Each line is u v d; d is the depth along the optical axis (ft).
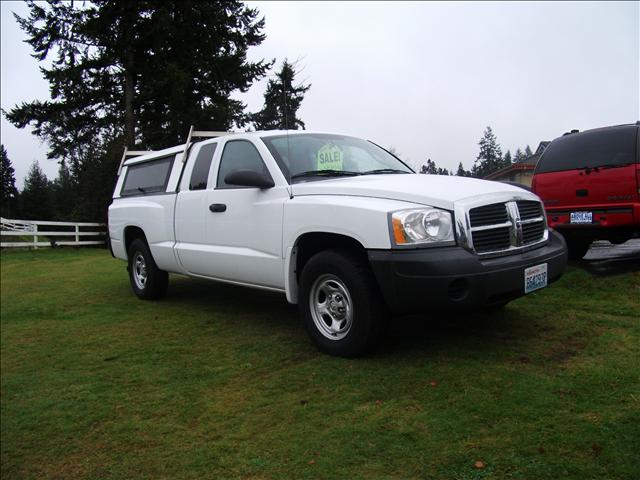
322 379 11.62
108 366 14.03
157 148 81.46
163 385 12.38
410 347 13.14
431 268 11.00
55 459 9.62
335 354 12.89
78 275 33.01
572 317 14.82
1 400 12.28
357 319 12.21
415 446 8.55
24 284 29.91
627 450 7.89
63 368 14.16
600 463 7.63
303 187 13.92
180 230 18.63
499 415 9.24
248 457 8.83
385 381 11.16
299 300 13.70
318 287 13.35
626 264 21.83
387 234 11.43
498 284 11.49
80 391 12.44
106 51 77.41
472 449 8.29
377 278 11.59
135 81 79.92
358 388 10.96
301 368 12.46
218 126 77.36
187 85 74.90
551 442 8.26
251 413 10.42
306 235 13.55
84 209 68.44
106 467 9.13
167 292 22.91
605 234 20.85
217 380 12.35
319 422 9.73
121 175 24.31
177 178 19.29
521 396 9.87
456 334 13.97
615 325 13.87
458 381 10.80
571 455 7.89
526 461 7.83
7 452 10.00
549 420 8.93
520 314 15.44
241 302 20.63
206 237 17.24
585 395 9.75
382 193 12.37
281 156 15.14
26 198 228.22
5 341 17.17
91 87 79.36
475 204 11.76
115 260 42.70
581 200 21.01
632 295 16.55
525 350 12.40
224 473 8.46
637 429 8.43
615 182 19.97
